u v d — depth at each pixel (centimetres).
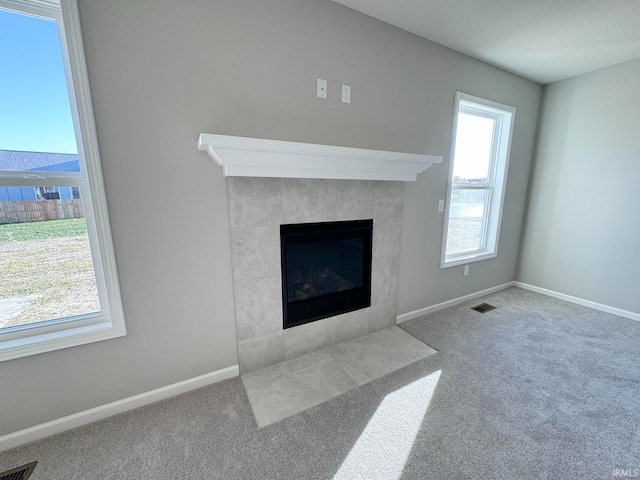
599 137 275
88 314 147
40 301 137
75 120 130
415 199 242
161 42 135
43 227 132
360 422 147
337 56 182
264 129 166
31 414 134
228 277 172
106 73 126
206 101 149
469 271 304
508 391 170
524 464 124
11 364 127
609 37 211
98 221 134
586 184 288
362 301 229
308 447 132
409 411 154
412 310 266
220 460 125
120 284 144
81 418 144
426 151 236
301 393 168
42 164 128
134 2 127
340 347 218
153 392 160
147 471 121
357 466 123
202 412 153
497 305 299
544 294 330
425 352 211
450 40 219
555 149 307
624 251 268
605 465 124
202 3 141
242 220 169
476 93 255
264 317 187
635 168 256
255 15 154
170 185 148
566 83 292
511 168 309
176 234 153
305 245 195
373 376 184
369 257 224
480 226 316
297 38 167
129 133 135
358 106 196
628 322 261
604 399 164
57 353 135
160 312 156
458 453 129
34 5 117
